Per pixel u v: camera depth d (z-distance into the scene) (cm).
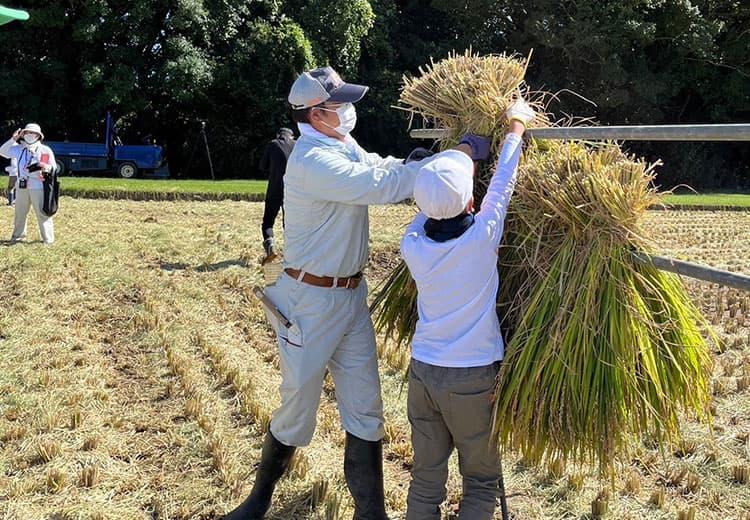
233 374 501
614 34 2650
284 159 671
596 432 262
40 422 425
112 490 361
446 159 268
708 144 3061
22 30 2428
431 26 3173
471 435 281
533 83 2802
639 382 264
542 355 265
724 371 533
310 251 304
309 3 2655
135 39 2430
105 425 431
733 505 361
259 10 2661
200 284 762
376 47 2862
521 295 285
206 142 2594
